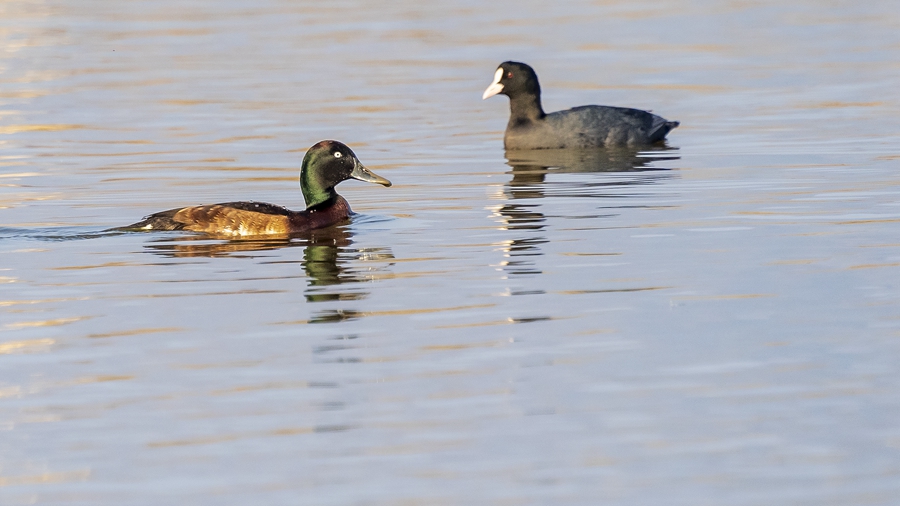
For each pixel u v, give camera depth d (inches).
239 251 631.8
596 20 1729.8
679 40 1550.2
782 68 1338.6
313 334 483.2
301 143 976.9
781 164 862.5
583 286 549.0
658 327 485.4
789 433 380.2
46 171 866.8
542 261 598.2
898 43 1481.3
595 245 629.9
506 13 1809.8
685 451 369.1
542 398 410.9
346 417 397.4
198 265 601.0
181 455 371.9
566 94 1228.5
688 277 561.3
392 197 781.9
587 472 356.8
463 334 480.4
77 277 579.2
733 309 508.1
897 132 971.3
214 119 1082.7
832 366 436.1
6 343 478.0
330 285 558.6
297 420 395.2
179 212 686.5
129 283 566.9
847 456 363.3
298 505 339.0
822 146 926.4
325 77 1309.1
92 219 711.7
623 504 338.0
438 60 1418.6
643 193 773.3
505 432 383.9
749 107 1130.7
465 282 560.1
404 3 1930.4
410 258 610.9
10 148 956.6
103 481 356.2
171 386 426.9
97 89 1240.2
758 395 410.6
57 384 430.6
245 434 385.7
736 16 1755.7
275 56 1455.5
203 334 485.4
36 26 1705.2
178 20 1763.0
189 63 1403.8
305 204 751.1
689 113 1118.4
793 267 575.5
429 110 1137.4
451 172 873.5
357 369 440.8
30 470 364.2
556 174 860.6
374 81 1288.1
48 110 1130.0
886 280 547.8
